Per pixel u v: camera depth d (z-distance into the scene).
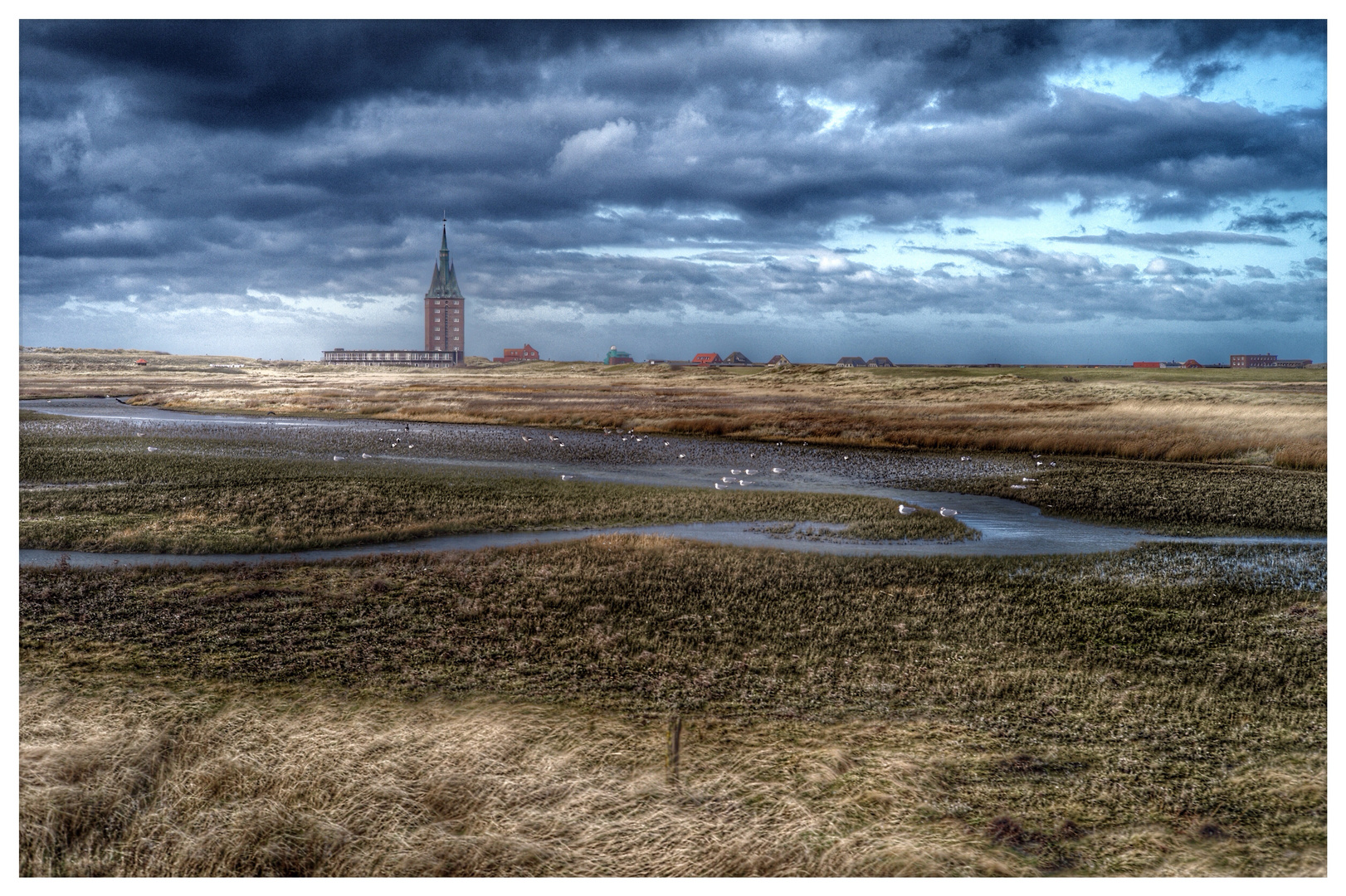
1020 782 10.90
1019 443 55.31
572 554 23.45
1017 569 22.81
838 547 25.94
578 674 14.62
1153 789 10.71
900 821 9.86
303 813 9.91
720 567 22.09
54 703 12.82
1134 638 16.95
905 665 15.23
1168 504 34.31
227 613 17.69
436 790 10.39
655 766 11.11
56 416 72.19
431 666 14.91
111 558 22.81
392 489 34.66
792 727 12.51
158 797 10.33
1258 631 17.47
